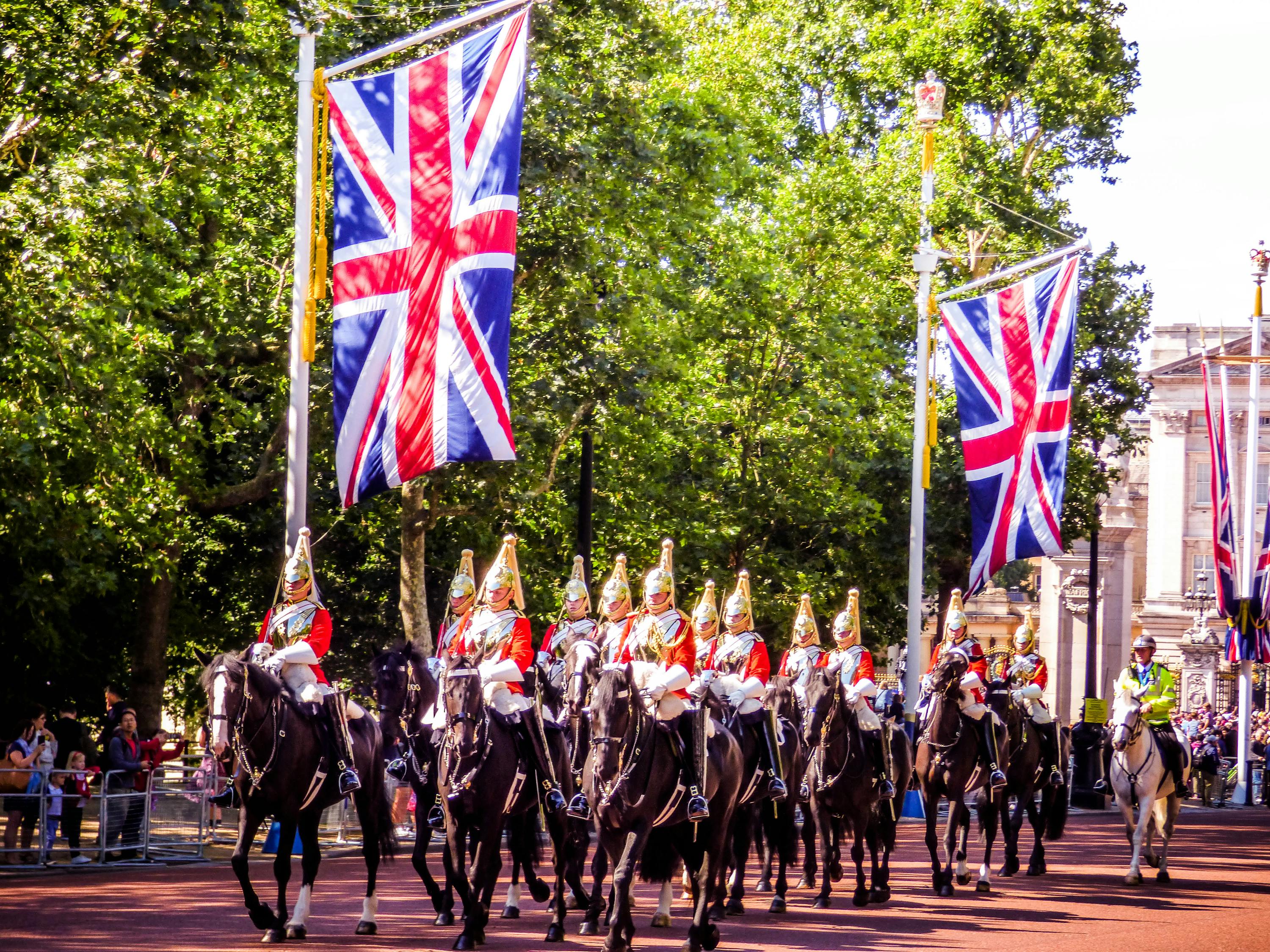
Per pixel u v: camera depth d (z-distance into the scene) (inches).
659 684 593.0
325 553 1553.9
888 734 797.2
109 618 1363.2
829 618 1744.6
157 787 950.4
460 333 765.3
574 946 607.8
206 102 1123.3
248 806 611.5
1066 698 3324.3
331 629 661.9
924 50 1849.2
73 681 1375.5
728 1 2070.6
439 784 622.2
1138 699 909.2
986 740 828.6
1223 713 2876.5
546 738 656.4
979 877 842.2
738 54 1972.2
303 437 863.1
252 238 1221.1
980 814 846.5
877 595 1768.0
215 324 1185.4
